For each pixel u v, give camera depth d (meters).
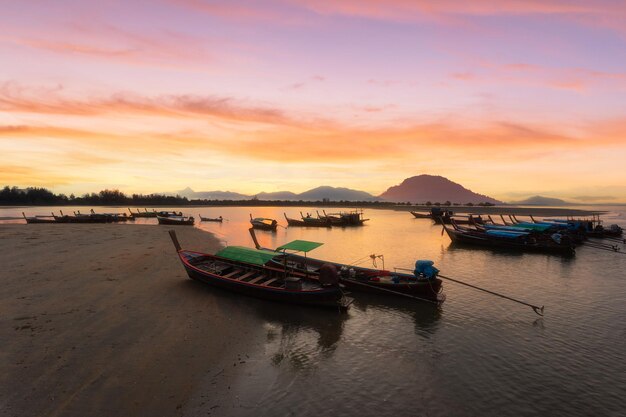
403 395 12.71
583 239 51.00
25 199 191.12
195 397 11.73
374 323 19.23
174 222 73.06
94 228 57.19
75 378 12.09
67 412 10.41
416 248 45.09
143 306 19.16
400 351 16.03
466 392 12.98
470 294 24.66
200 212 140.50
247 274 23.89
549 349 16.38
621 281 28.61
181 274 25.95
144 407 10.96
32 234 45.59
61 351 13.77
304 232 65.56
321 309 20.81
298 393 12.57
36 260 28.33
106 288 21.66
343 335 17.59
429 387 13.24
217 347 15.21
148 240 42.09
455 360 15.28
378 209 189.50
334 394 12.62
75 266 26.64
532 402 12.47
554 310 21.45
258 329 17.56
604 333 18.16
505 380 13.80
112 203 196.38
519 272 31.72
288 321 18.94
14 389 11.28
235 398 11.93
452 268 33.28
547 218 117.19
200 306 19.84
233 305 20.45
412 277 23.62
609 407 12.27
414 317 20.19
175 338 15.66
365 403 12.19
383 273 25.16
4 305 18.12
